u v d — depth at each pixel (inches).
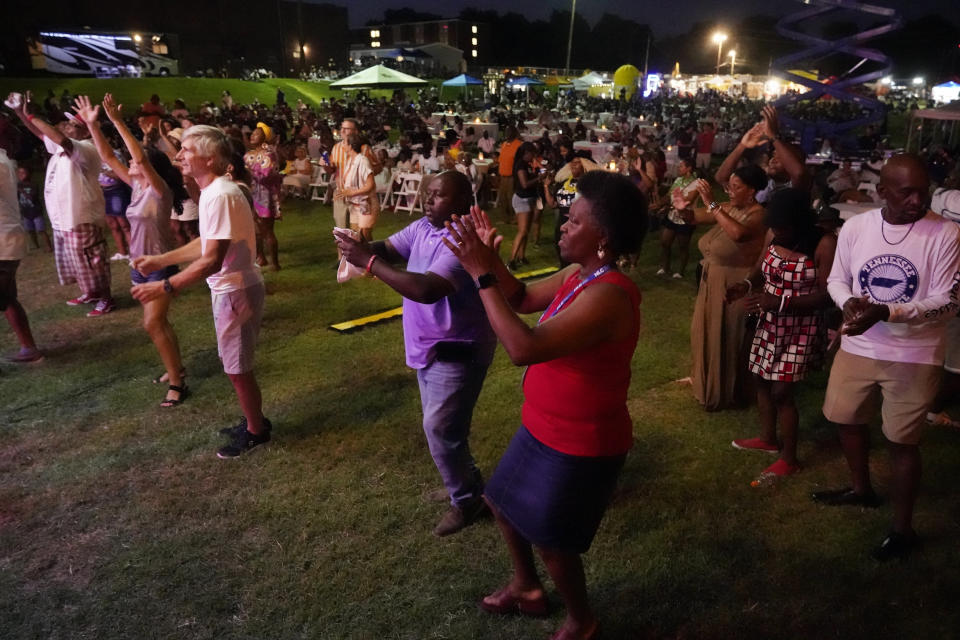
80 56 1700.3
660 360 217.3
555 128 864.3
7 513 135.3
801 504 138.2
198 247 144.6
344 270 114.5
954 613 107.7
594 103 1354.6
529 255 354.6
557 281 93.5
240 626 105.9
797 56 749.9
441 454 122.8
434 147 499.5
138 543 126.0
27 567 119.6
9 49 1648.6
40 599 111.8
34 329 240.5
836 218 259.6
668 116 1176.8
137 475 148.8
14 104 220.7
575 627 96.9
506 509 90.8
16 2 1705.2
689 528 130.4
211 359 213.9
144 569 118.7
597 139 771.4
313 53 2667.3
